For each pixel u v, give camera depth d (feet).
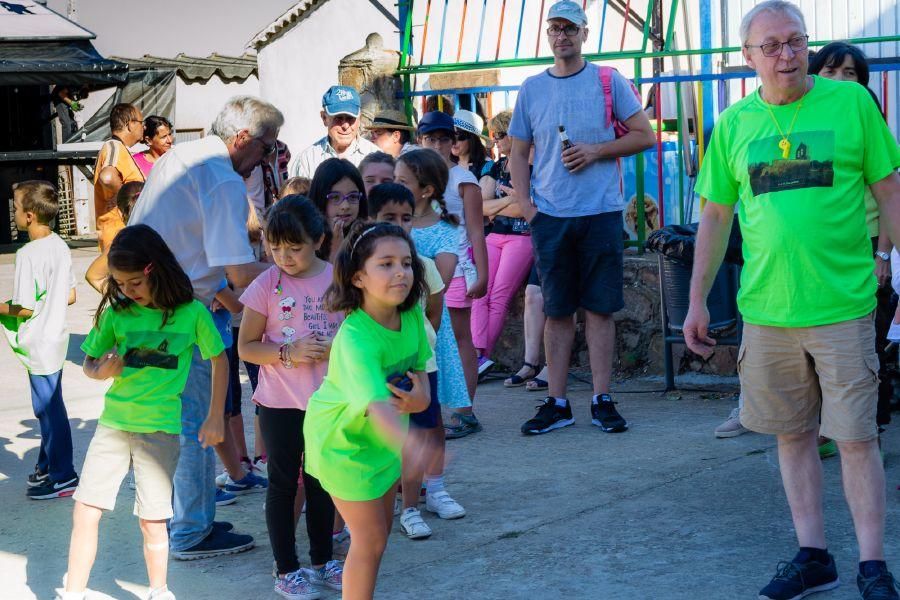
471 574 13.09
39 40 54.19
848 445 11.54
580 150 18.97
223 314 15.15
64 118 64.90
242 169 14.06
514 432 19.80
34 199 16.66
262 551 14.37
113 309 12.62
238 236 13.42
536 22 35.78
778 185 11.57
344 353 10.33
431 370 13.23
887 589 11.16
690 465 16.97
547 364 20.04
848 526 13.96
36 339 16.57
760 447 17.72
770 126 11.71
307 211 12.66
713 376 22.71
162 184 13.56
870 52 26.53
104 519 15.81
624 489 15.97
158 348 12.48
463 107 31.04
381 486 10.50
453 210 19.24
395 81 28.45
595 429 19.66
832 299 11.44
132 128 27.17
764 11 11.60
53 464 16.87
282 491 12.67
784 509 14.73
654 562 13.12
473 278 19.36
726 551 13.34
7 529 15.55
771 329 11.85
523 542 14.06
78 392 24.63
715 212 12.57
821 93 11.61
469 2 35.06
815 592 12.01
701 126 27.89
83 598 12.46
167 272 12.47
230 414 16.33
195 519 14.02
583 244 19.29
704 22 28.32
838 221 11.46
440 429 13.64
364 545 10.70
